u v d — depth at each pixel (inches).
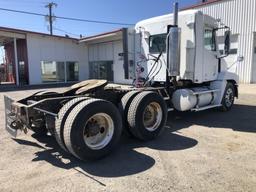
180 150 185.2
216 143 200.1
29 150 188.1
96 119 170.4
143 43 292.5
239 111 328.5
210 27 280.1
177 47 240.1
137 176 144.3
